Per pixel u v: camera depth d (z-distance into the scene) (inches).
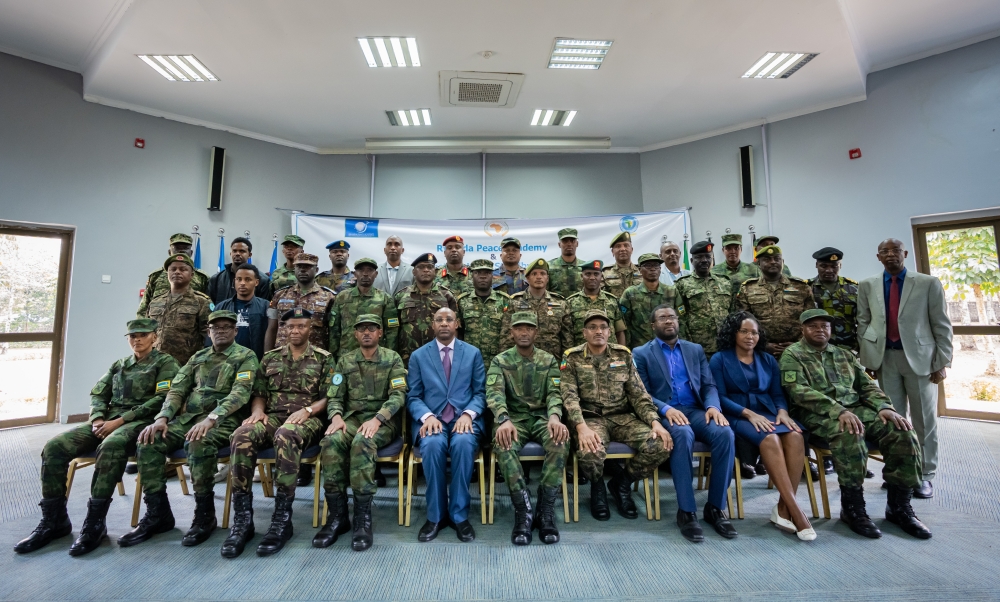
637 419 107.0
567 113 210.8
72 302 186.4
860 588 72.8
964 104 177.3
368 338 107.0
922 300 116.7
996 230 173.5
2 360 177.5
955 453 140.3
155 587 74.2
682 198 236.4
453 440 96.6
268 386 108.1
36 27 166.6
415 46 160.4
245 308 134.6
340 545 89.0
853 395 104.5
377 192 242.4
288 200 234.4
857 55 175.8
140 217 201.0
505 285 151.1
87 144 191.9
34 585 74.6
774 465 94.9
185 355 127.9
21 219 179.2
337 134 229.1
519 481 93.8
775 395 108.3
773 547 86.8
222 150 216.7
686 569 79.2
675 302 136.3
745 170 219.0
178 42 158.2
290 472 91.5
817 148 205.6
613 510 106.6
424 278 127.5
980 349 178.1
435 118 213.6
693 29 153.9
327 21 147.1
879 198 192.4
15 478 126.8
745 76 182.4
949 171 179.3
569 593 72.4
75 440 94.3
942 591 71.8
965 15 163.9
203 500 92.1
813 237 205.3
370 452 93.2
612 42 159.8
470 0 138.3
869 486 118.3
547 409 106.5
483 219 218.4
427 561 82.7
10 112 178.9
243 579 76.7
